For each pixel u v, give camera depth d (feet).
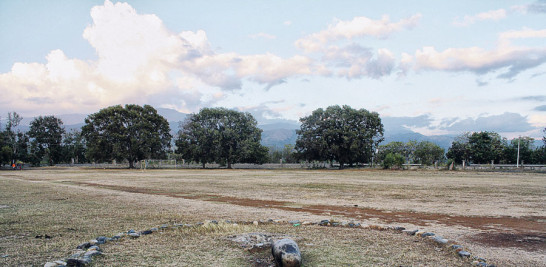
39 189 65.16
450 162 149.28
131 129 194.80
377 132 194.80
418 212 37.32
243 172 148.97
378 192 57.67
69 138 260.62
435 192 56.75
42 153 239.50
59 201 46.96
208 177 106.32
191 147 199.11
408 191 58.85
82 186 72.59
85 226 30.09
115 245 23.45
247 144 198.80
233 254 21.27
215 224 29.94
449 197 49.93
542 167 137.39
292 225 30.32
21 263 19.43
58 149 247.70
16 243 24.06
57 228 29.22
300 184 75.77
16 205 42.98
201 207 41.32
